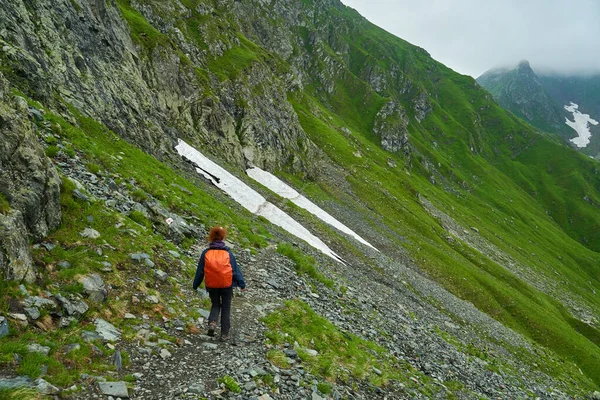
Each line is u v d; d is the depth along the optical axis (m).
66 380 7.23
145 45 68.69
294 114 128.75
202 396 8.20
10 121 11.06
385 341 20.33
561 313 118.06
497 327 56.34
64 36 36.69
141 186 22.08
